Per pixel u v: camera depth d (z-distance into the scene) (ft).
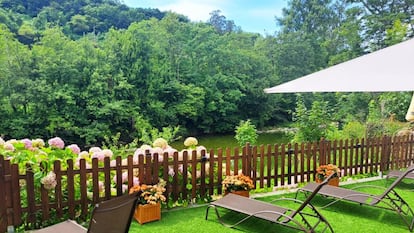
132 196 10.23
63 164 15.92
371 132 38.22
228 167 19.19
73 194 15.17
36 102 61.98
